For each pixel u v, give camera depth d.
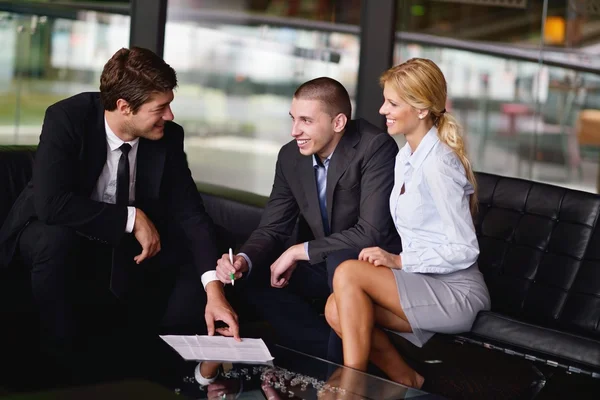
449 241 2.91
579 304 3.07
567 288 3.12
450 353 3.19
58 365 2.80
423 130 3.03
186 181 3.39
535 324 2.87
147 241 3.14
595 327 3.01
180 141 3.38
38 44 4.78
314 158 3.32
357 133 3.31
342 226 3.34
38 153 3.11
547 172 4.73
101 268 3.30
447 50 4.64
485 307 2.99
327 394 2.28
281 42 4.75
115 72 3.05
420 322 2.87
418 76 2.96
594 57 4.63
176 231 3.43
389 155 3.26
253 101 4.81
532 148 4.72
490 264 3.33
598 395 2.83
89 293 3.24
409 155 3.07
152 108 3.08
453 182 2.93
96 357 2.85
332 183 3.29
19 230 3.22
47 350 3.00
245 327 3.73
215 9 4.75
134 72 3.04
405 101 2.98
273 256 3.38
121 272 3.19
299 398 2.24
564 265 3.16
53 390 2.53
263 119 4.80
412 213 2.99
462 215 2.92
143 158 3.27
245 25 4.77
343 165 3.26
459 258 2.89
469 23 4.63
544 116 4.69
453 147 3.00
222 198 4.08
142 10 4.48
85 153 3.15
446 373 3.02
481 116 4.71
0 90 4.83
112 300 3.30
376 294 2.85
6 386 2.59
